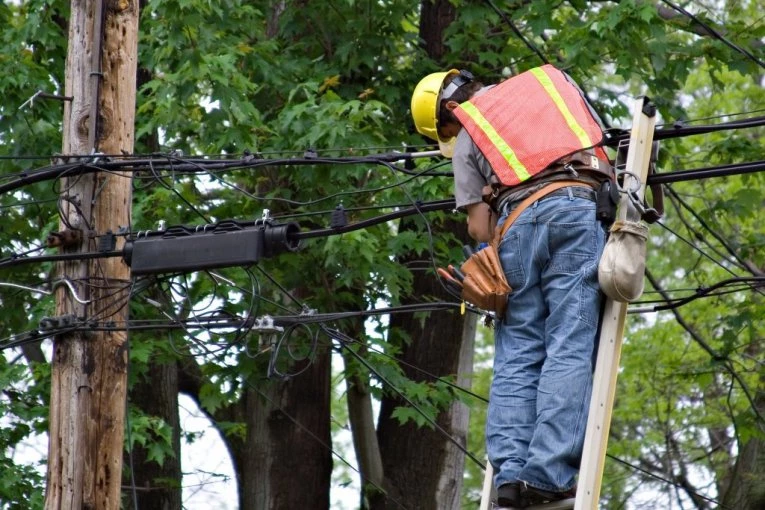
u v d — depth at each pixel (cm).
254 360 3112
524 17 3225
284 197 3134
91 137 2341
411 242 3075
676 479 4594
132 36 2408
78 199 2316
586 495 1491
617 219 1602
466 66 3328
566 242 1584
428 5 3553
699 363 4316
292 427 3441
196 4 2902
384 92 3228
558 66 3262
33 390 3097
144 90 3097
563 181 1612
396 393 3219
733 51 3259
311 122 3016
